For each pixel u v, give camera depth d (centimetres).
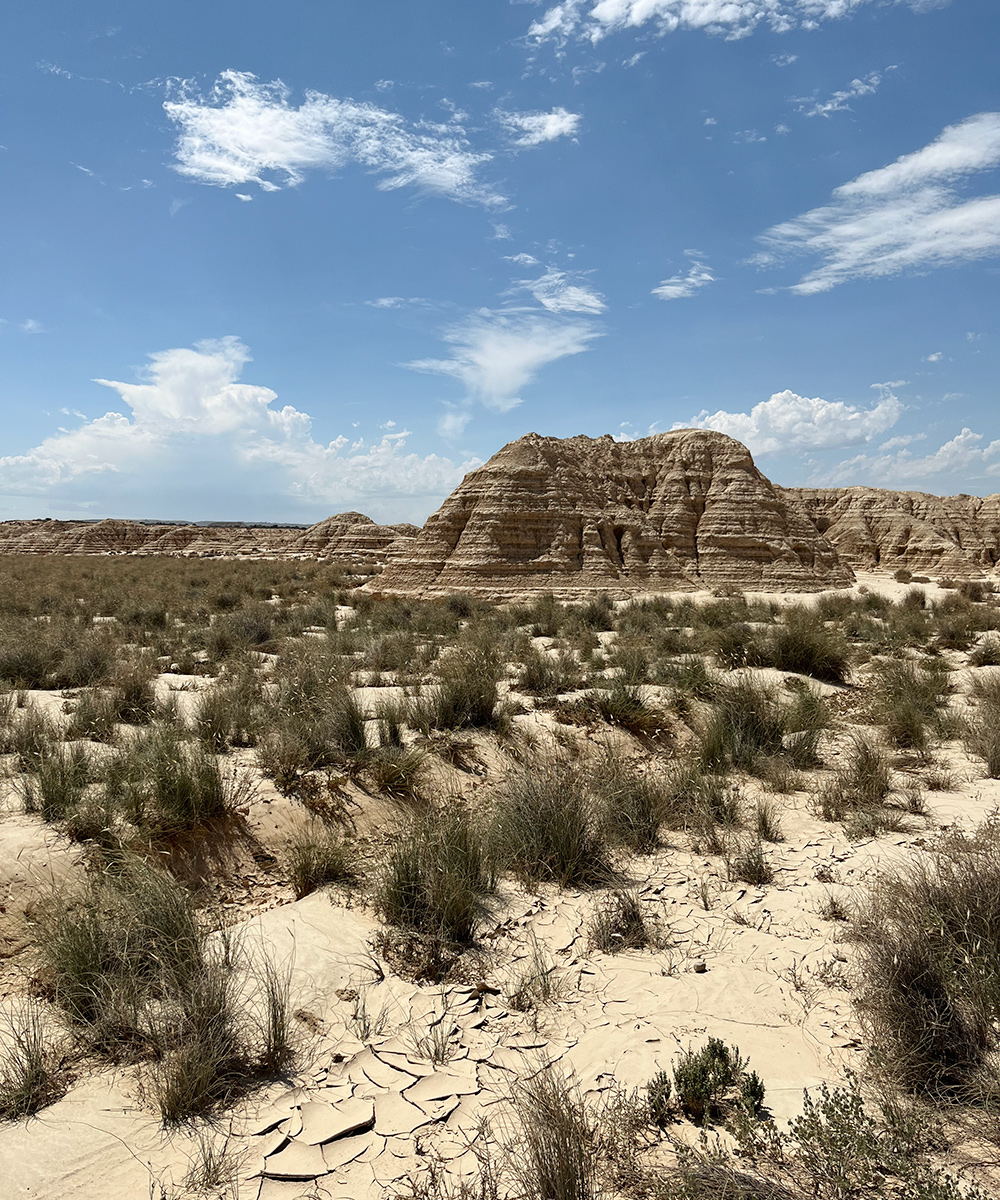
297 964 546
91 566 6159
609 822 811
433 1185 351
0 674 1453
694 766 1020
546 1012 505
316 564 7519
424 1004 512
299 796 817
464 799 910
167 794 722
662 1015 500
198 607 2939
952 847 704
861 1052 455
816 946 588
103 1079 427
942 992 448
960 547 8194
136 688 1201
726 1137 382
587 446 5469
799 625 1789
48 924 542
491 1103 413
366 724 1075
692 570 4962
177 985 475
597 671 1666
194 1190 351
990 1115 393
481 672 1238
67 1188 349
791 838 829
